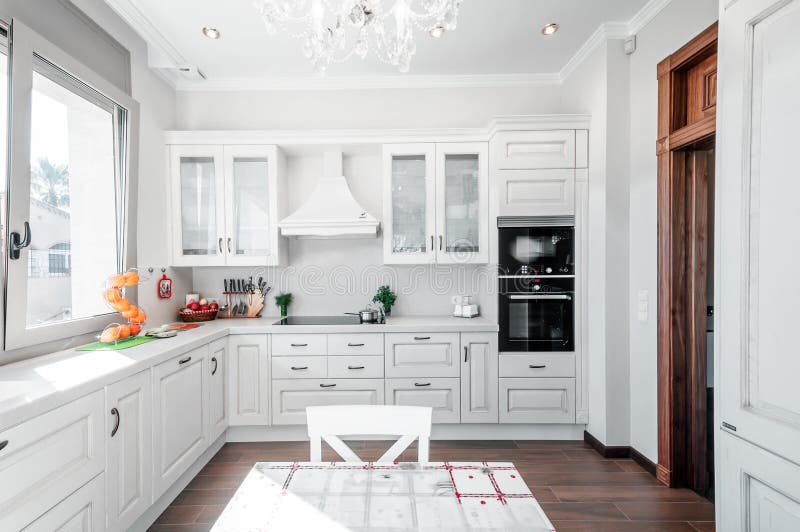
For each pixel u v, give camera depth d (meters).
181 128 3.27
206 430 2.49
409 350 2.88
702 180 2.18
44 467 1.29
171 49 2.70
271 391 2.87
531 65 3.10
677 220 2.19
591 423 2.77
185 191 3.06
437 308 3.42
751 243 1.17
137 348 2.06
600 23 2.53
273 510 0.91
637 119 2.47
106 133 2.33
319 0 1.19
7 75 1.62
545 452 2.69
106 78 2.33
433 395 2.88
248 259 3.07
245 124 3.30
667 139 2.20
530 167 2.81
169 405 2.05
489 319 3.10
